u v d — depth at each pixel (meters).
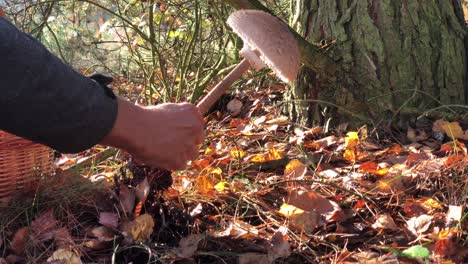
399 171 2.57
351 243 2.13
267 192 2.46
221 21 3.80
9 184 2.23
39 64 1.15
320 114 3.21
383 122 3.09
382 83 3.09
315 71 3.11
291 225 2.19
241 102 3.80
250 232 2.13
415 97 3.11
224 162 2.82
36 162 2.29
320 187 2.48
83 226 2.16
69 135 1.21
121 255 1.99
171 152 1.44
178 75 4.15
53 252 1.99
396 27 3.07
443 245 1.99
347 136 3.06
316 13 3.17
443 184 2.43
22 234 2.04
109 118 1.26
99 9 4.55
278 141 3.17
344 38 3.09
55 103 1.17
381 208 2.34
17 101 1.13
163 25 4.35
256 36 1.83
